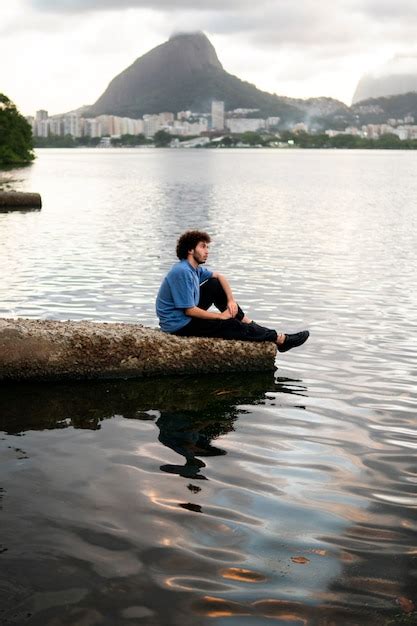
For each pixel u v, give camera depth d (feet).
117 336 23.98
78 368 23.52
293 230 71.61
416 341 28.45
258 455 17.20
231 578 11.73
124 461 16.70
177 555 12.39
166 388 22.82
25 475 15.79
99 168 297.74
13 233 66.18
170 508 14.20
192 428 19.10
